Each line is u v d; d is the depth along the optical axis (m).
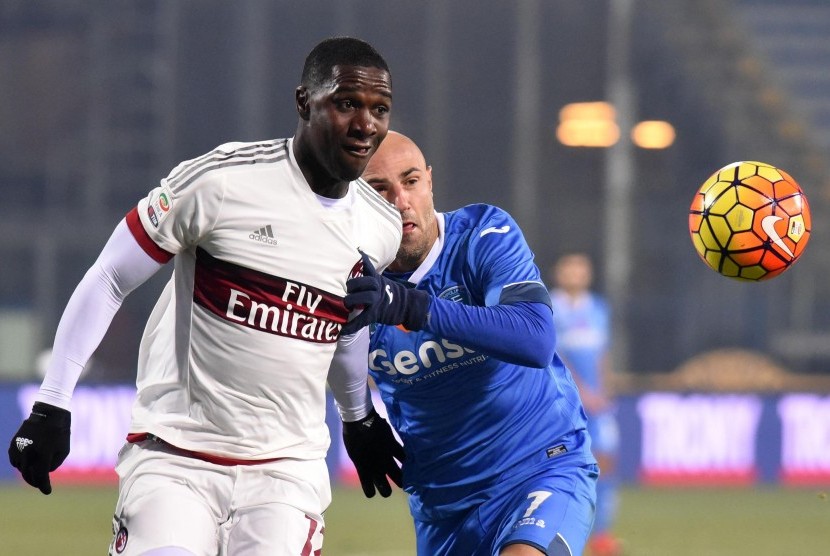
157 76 103.19
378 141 15.80
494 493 18.36
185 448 16.06
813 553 39.94
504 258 17.73
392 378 18.34
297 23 102.44
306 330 16.06
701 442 63.03
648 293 96.19
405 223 17.56
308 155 15.90
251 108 102.00
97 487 59.59
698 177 103.00
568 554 17.11
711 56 105.88
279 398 16.14
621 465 62.94
